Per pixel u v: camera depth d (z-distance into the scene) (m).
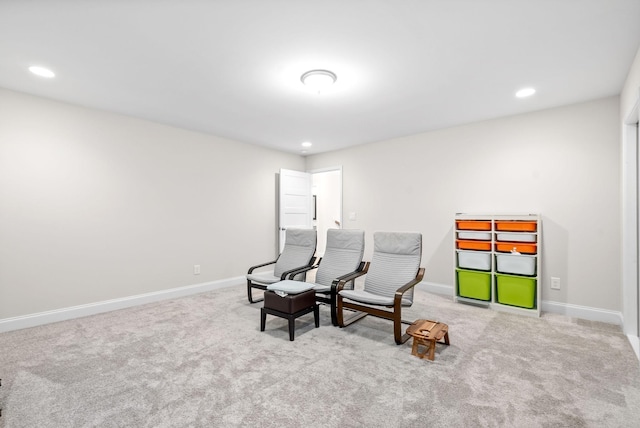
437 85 2.82
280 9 1.78
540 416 1.64
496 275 3.52
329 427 1.56
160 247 3.98
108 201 3.53
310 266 3.67
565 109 3.33
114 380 2.00
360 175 5.15
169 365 2.20
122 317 3.26
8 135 2.89
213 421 1.61
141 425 1.58
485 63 2.42
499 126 3.75
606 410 1.68
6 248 2.88
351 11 1.80
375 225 4.96
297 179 5.62
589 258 3.20
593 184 3.18
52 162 3.14
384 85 2.82
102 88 2.88
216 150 4.60
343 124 4.02
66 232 3.23
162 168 4.00
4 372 2.10
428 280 4.38
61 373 2.09
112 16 1.83
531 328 2.92
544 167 3.46
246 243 5.02
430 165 4.35
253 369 2.14
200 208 4.41
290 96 3.09
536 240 3.29
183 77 2.66
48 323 3.07
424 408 1.71
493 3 1.74
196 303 3.80
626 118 2.65
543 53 2.27
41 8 1.75
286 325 3.02
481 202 3.90
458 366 2.18
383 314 2.64
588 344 2.54
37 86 2.83
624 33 2.01
